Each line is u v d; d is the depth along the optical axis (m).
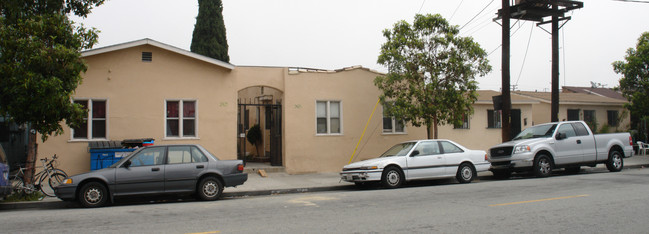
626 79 21.58
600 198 9.53
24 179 11.33
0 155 10.46
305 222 7.61
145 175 10.40
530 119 21.61
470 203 9.30
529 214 7.95
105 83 14.75
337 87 17.55
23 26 10.46
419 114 15.16
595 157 15.38
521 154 14.36
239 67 16.36
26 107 10.41
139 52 15.18
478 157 13.91
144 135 15.07
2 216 8.83
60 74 10.62
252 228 7.17
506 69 16.02
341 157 17.39
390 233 6.66
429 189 11.99
